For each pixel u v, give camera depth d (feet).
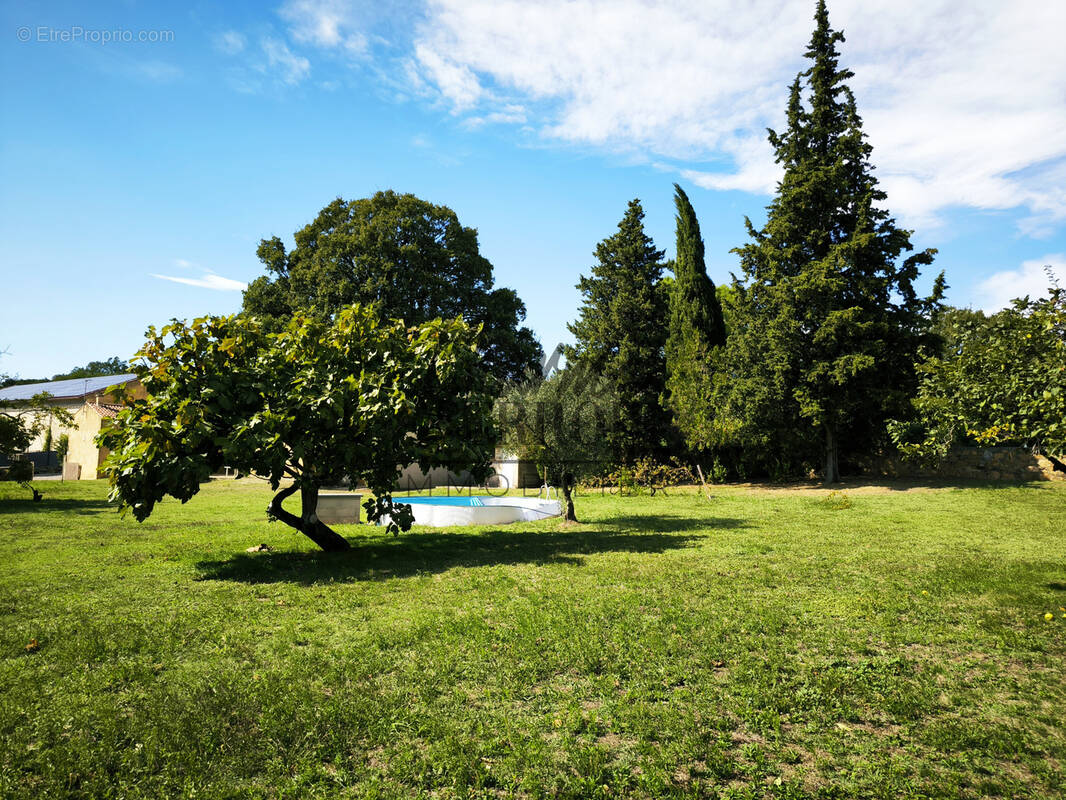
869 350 75.82
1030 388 20.43
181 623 20.33
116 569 29.40
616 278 105.70
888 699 14.37
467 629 19.35
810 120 89.51
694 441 87.81
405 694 14.61
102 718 13.26
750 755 12.07
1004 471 77.30
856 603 22.07
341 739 12.53
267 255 112.47
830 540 36.83
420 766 11.62
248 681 15.33
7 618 20.85
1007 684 15.39
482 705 14.12
